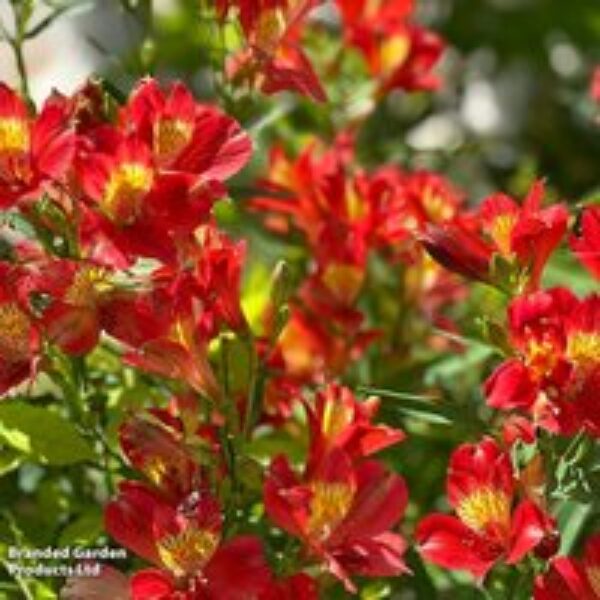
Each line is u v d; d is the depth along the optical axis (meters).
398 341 1.65
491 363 1.62
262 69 1.42
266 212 1.77
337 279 1.59
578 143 2.23
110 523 1.26
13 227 1.35
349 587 1.24
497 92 2.47
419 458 1.58
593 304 1.27
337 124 1.82
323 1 1.43
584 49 2.51
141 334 1.28
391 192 1.61
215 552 1.25
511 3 2.52
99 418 1.41
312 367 1.61
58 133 1.27
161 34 2.18
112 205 1.27
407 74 1.79
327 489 1.27
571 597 1.27
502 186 2.16
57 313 1.28
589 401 1.26
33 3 1.43
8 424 1.36
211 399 1.31
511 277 1.31
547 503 1.30
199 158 1.29
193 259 1.31
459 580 1.47
